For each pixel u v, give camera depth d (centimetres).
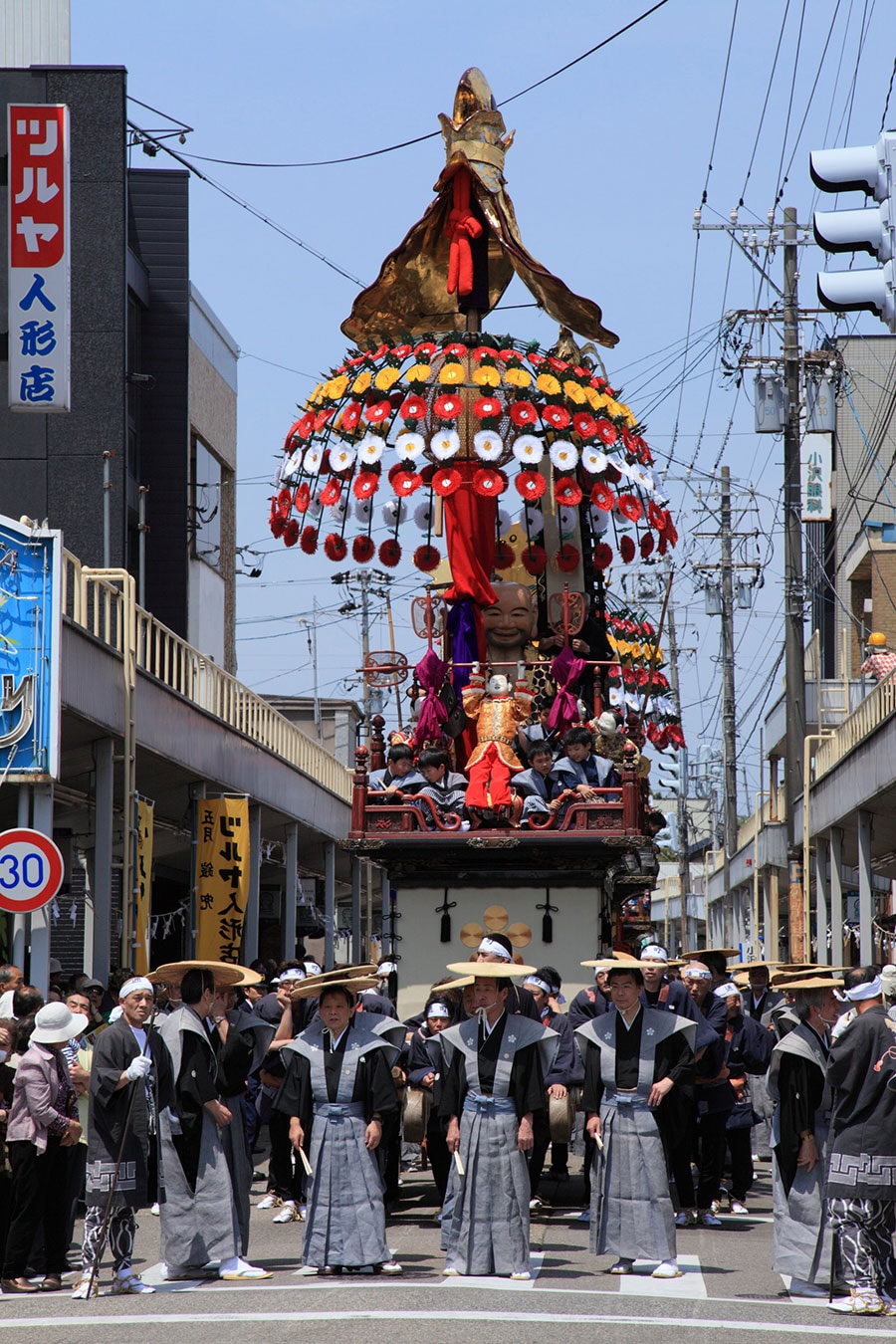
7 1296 1341
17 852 1792
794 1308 1236
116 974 2194
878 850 4141
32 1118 1378
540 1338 1064
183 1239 1372
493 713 2019
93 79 3653
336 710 6831
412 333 2492
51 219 2703
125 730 2281
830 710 5188
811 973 1391
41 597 2002
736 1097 1798
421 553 2227
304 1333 1089
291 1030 1769
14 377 2697
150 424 4206
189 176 4284
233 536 5169
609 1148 1371
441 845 1911
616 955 1547
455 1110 1356
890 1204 1252
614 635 2964
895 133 1319
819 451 4800
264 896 4972
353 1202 1366
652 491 2123
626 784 1905
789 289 4034
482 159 2319
